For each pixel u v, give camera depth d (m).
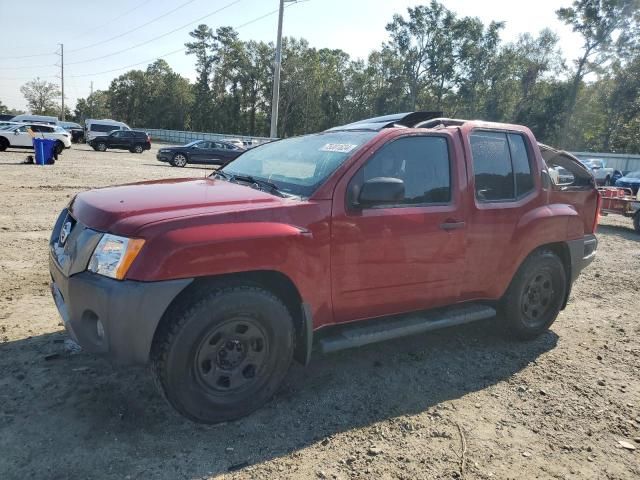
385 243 3.45
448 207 3.79
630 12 51.38
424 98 71.38
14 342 3.92
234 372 3.04
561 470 2.83
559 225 4.55
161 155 25.86
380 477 2.66
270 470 2.67
